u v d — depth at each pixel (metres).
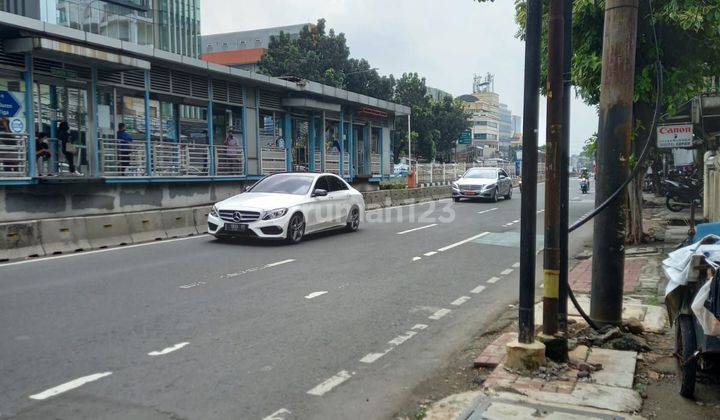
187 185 20.80
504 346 6.29
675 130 12.80
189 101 21.56
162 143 19.77
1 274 10.09
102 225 13.59
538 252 13.23
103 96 18.25
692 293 5.14
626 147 6.38
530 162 5.33
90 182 16.62
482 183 29.44
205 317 7.42
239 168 23.22
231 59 76.88
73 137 17.16
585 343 6.25
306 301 8.37
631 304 8.03
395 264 11.50
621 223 6.49
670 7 11.75
